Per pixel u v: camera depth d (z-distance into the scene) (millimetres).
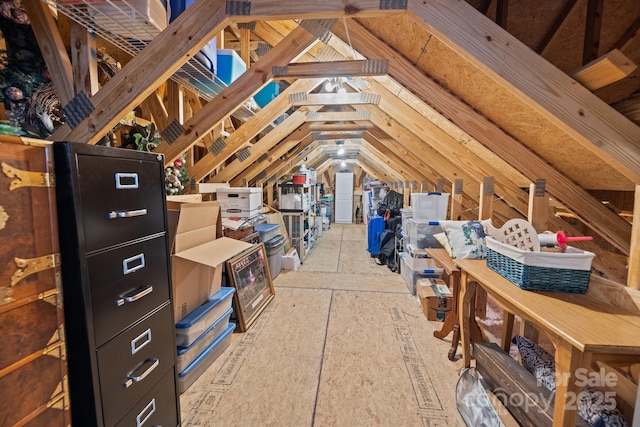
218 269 2197
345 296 3229
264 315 2744
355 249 5660
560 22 1241
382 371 1937
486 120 1731
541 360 1452
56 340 880
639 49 1242
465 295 1761
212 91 2283
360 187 9508
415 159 3670
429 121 2494
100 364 971
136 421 1146
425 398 1697
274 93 3240
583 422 1110
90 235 934
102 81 1727
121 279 1070
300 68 1820
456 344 2061
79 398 938
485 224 2250
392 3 1107
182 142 2016
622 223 1793
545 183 1812
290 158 4531
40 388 835
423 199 3225
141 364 1176
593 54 1123
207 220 1999
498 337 2428
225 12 1258
